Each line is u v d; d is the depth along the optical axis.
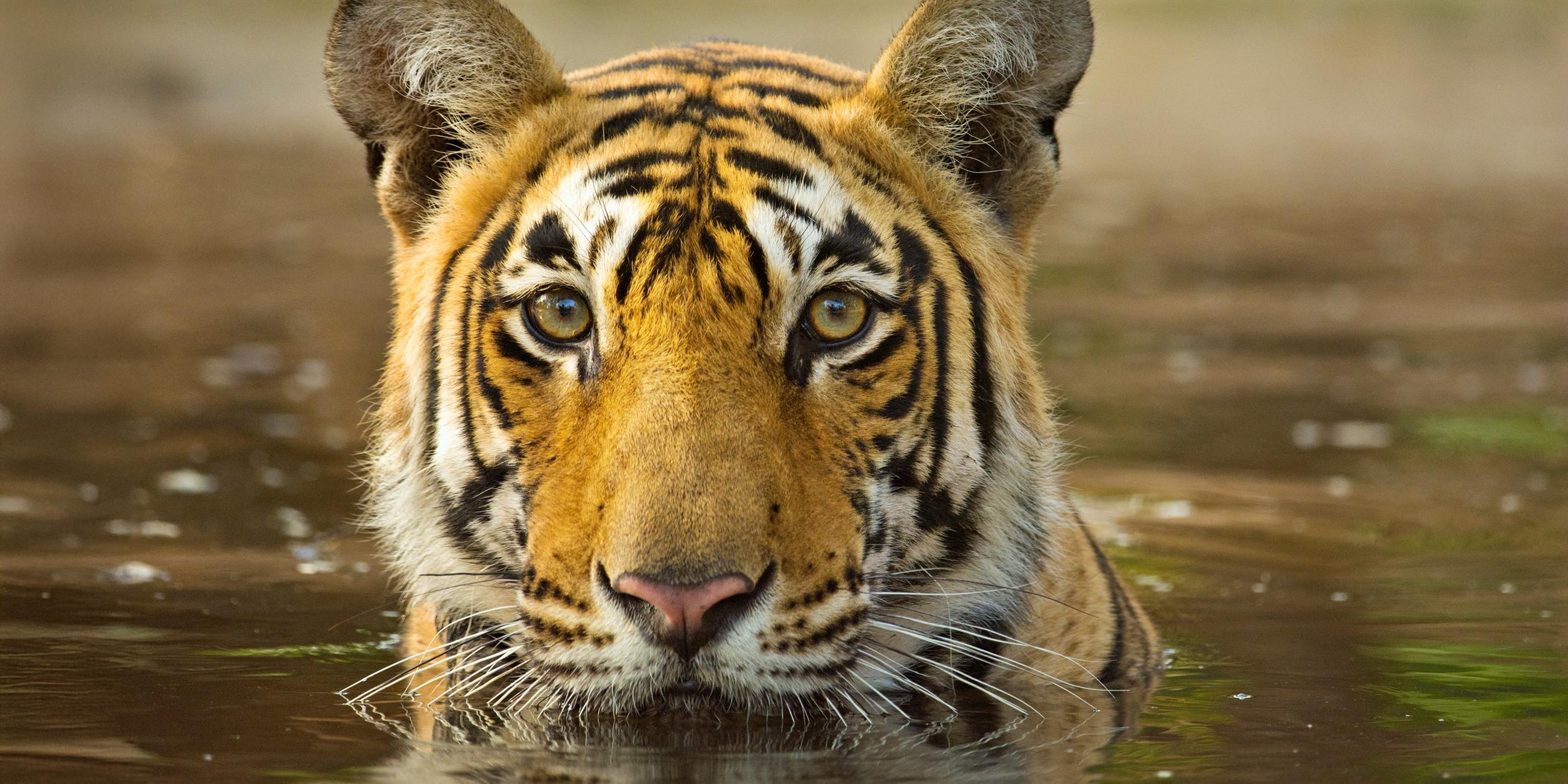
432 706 7.49
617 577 6.67
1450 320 20.83
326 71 8.39
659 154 7.55
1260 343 19.50
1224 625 9.45
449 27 8.11
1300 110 43.94
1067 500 8.88
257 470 13.43
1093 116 43.81
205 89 44.44
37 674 7.94
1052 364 18.25
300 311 20.94
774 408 7.12
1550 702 7.63
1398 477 13.75
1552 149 38.16
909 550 7.62
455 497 7.77
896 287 7.55
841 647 7.09
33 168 34.00
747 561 6.68
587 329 7.33
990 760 6.73
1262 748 6.91
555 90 8.12
